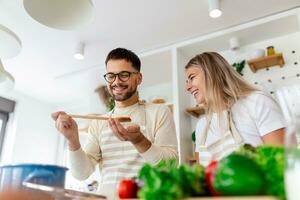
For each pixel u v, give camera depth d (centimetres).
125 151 113
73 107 396
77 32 242
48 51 272
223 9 215
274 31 236
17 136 349
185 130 244
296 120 46
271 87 224
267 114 103
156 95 310
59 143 403
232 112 114
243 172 41
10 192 63
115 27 236
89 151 121
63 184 67
